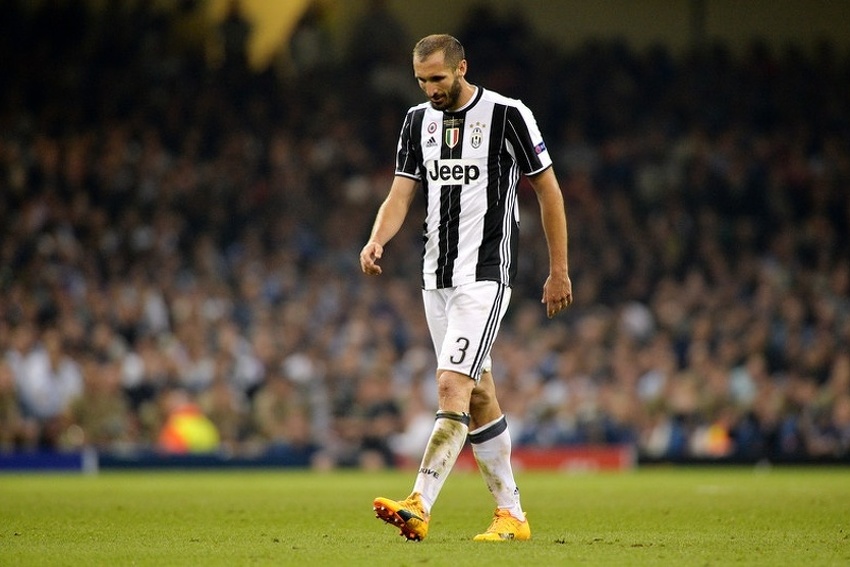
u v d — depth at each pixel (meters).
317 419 59.69
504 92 86.94
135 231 68.00
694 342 69.00
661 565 15.82
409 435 59.56
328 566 15.57
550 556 16.84
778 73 91.94
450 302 19.78
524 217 78.00
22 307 59.19
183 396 57.50
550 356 65.69
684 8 93.50
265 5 85.25
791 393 63.62
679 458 60.41
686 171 85.06
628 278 76.38
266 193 75.56
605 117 87.12
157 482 43.69
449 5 88.94
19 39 77.25
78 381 56.41
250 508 28.55
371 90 84.88
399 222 20.23
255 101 80.62
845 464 61.25
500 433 19.94
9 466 53.50
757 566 15.80
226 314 64.06
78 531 21.59
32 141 71.94
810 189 85.88
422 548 18.06
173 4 82.62
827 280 78.06
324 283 68.81
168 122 77.00
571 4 92.12
